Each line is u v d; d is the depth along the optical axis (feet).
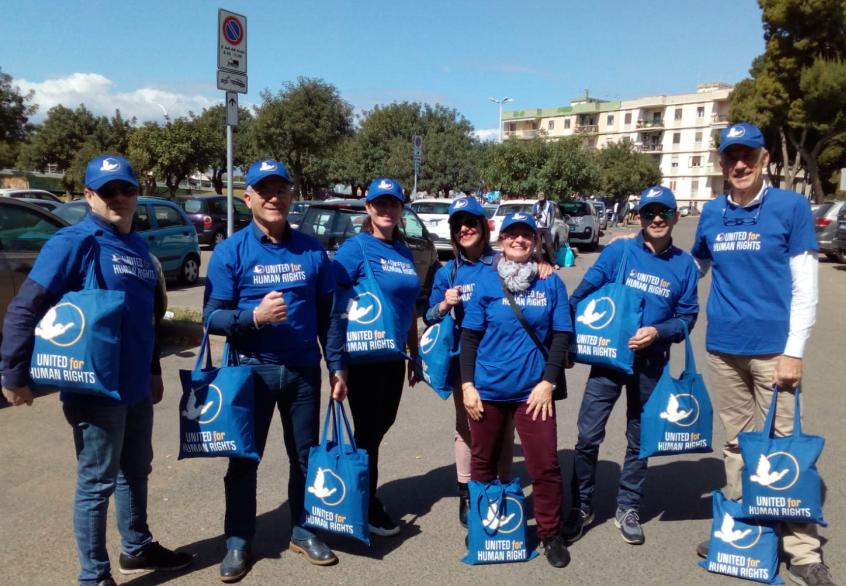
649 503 13.47
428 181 138.00
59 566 10.66
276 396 10.71
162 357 23.67
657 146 305.73
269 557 11.16
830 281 49.96
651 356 11.67
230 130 25.26
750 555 10.55
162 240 40.34
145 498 10.51
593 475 12.12
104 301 8.70
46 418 17.37
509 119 351.67
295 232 10.83
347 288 11.50
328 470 10.60
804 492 9.82
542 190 84.12
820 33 92.17
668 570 10.94
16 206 20.39
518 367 10.75
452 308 11.87
